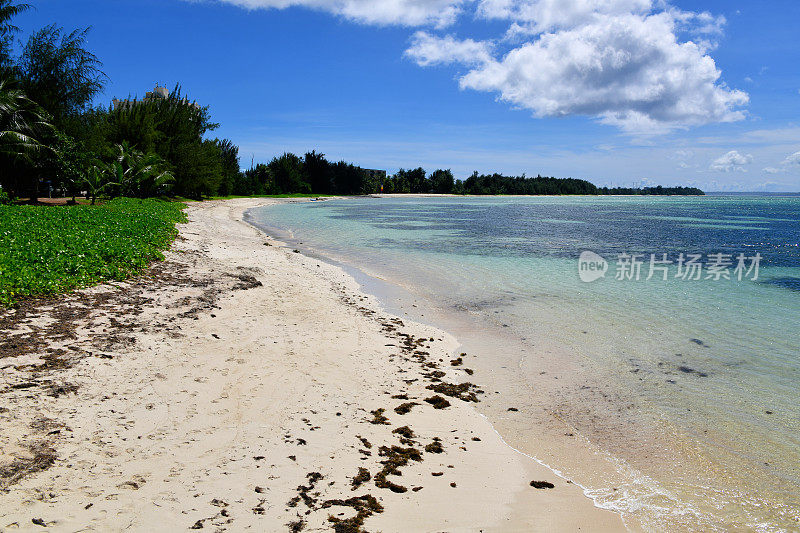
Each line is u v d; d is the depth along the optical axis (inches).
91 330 296.2
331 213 2038.6
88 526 136.1
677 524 168.1
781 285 595.2
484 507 169.8
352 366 296.8
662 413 255.3
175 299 393.4
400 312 452.1
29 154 1074.7
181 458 177.8
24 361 239.8
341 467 184.4
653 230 1446.9
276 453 188.9
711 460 211.2
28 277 354.9
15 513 136.8
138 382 237.5
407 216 1967.3
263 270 571.5
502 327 410.0
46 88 1242.0
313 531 145.6
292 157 4018.2
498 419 245.9
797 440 228.1
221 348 300.7
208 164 2143.2
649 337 383.6
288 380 263.6
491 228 1449.3
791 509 178.1
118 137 1745.8
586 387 288.0
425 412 244.4
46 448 171.9
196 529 140.3
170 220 966.4
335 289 526.3
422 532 151.6
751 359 335.0
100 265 439.2
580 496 182.7
